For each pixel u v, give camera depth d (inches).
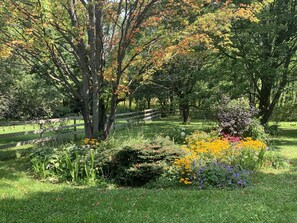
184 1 351.3
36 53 382.0
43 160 311.4
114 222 166.7
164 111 1210.0
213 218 168.4
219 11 368.2
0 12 334.3
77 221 169.5
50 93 853.8
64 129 545.0
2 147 392.8
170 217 173.8
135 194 230.2
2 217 178.5
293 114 795.4
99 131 411.8
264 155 357.4
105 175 292.8
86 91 410.6
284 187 251.8
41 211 189.9
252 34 536.4
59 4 351.9
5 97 781.3
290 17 539.5
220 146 314.5
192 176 263.1
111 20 394.9
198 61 735.7
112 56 413.1
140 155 281.6
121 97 394.6
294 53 629.9
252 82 620.7
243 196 220.2
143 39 391.5
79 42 379.6
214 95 617.3
